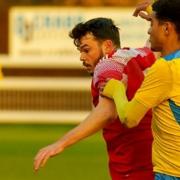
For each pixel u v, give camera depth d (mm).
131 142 12664
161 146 11594
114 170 12867
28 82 39500
